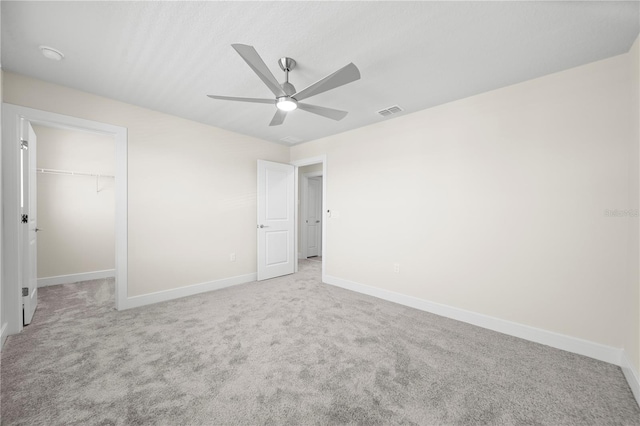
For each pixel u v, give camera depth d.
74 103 2.53
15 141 2.23
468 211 2.63
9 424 1.31
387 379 1.71
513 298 2.35
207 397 1.52
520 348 2.12
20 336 2.22
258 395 1.55
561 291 2.13
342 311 2.87
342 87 2.44
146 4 1.48
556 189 2.16
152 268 3.09
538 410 1.46
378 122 3.39
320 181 6.89
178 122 3.28
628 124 1.88
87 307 2.91
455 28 1.64
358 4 1.46
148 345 2.10
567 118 2.11
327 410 1.43
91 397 1.51
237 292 3.54
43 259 3.72
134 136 2.92
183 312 2.80
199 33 1.73
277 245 4.42
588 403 1.51
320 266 5.33
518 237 2.33
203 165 3.53
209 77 2.30
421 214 2.98
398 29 1.66
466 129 2.64
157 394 1.54
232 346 2.10
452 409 1.45
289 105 1.99
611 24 1.59
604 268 1.96
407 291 3.10
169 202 3.22
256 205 4.20
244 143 4.02
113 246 4.27
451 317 2.72
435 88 2.45
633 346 1.67
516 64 2.04
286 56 1.95
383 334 2.34
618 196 1.91
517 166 2.34
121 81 2.38
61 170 3.83
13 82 2.23
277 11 1.52
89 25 1.65
